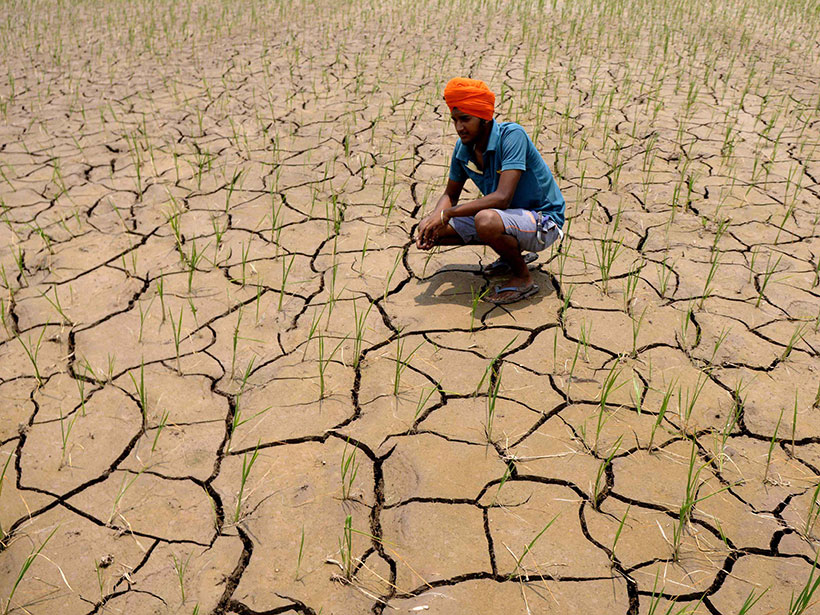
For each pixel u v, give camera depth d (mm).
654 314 3566
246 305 3684
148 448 2787
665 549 2354
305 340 3404
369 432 2854
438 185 5043
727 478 2609
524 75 7680
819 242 4250
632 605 2182
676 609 2168
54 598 2223
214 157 5535
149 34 9562
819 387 3047
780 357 3234
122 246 4262
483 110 3342
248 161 5461
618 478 2619
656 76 7590
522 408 2963
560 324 3484
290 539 2414
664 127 6121
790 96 6863
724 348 3301
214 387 3117
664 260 4047
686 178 5137
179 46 8922
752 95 7031
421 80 7508
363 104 6727
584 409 2951
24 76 7742
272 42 9148
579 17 10664
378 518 2504
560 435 2824
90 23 10305
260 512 2512
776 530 2402
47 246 4207
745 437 2801
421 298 3717
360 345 3350
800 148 5664
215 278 3926
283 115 6465
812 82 7480
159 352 3334
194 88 7270
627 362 3219
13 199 4875
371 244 4258
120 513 2508
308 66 8047
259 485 2617
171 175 5234
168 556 2357
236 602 2207
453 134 5957
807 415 2898
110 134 6020
